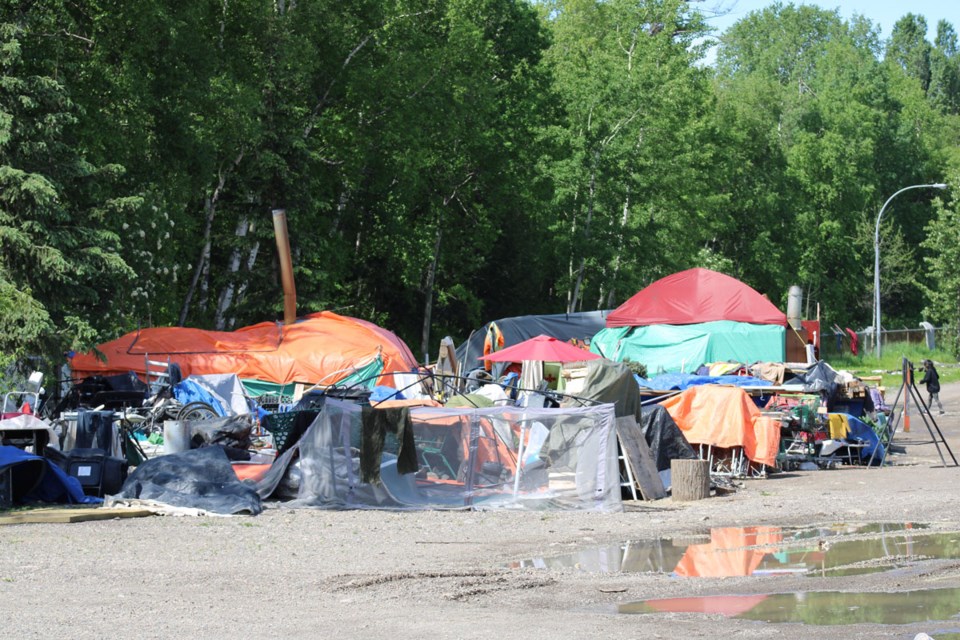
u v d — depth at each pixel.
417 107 41.91
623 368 20.95
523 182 50.12
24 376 24.06
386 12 40.97
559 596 10.18
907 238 92.81
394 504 16.97
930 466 23.55
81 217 27.50
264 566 11.80
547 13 72.50
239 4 36.69
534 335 41.41
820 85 103.25
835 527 14.96
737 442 21.27
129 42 32.16
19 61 27.31
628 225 51.84
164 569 11.52
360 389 21.41
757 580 10.90
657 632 8.51
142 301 29.73
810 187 81.88
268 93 36.97
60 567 11.53
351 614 9.31
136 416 21.56
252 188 37.12
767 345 33.09
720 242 76.94
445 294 49.69
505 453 17.52
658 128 51.84
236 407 25.08
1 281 24.19
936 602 9.63
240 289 38.91
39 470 16.45
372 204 45.56
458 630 8.62
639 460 18.84
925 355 69.12
